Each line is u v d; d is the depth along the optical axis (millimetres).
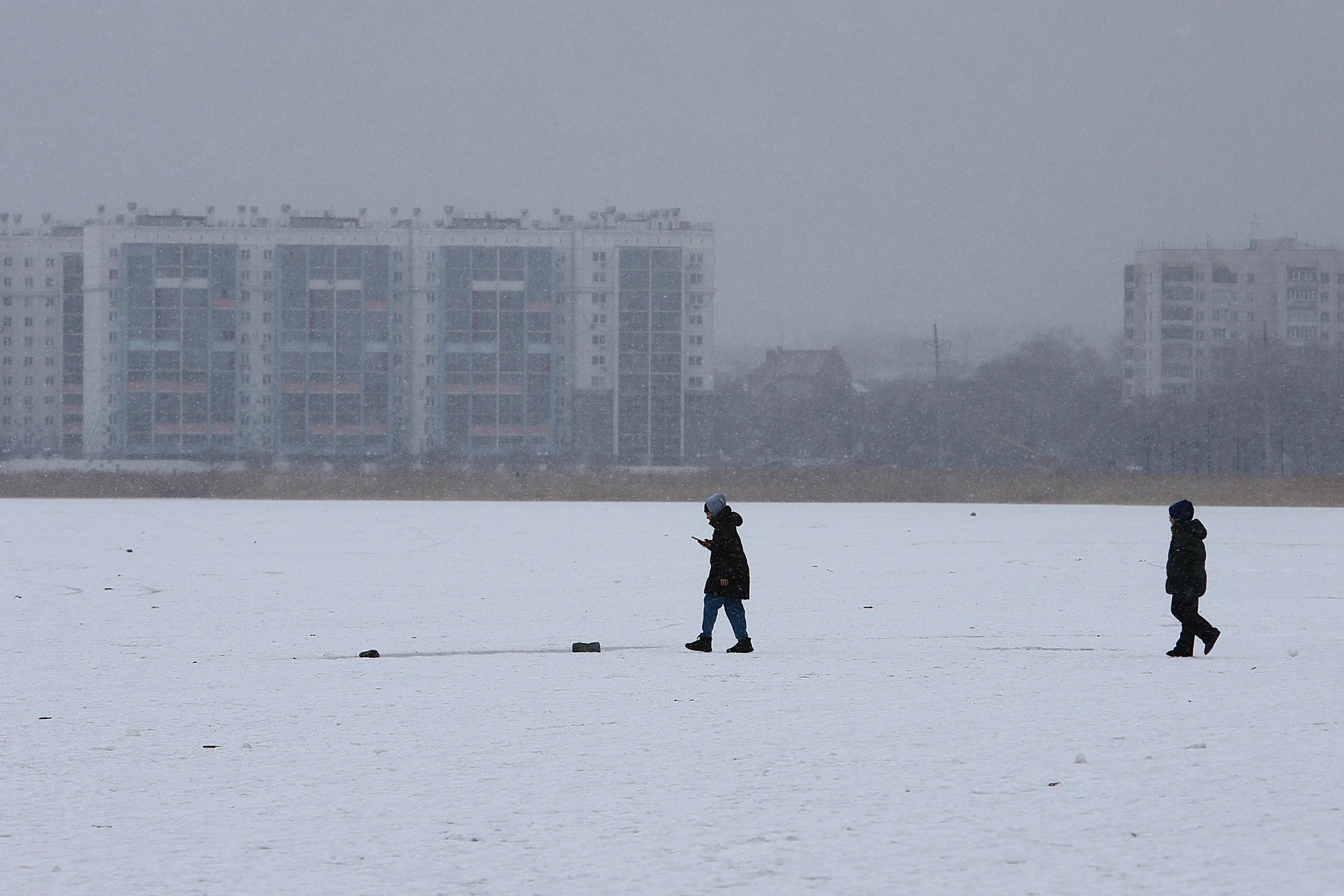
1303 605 76375
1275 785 29750
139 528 154250
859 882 23188
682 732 37188
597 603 78562
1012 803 28453
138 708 42344
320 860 24859
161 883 23547
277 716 40531
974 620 70125
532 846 25656
